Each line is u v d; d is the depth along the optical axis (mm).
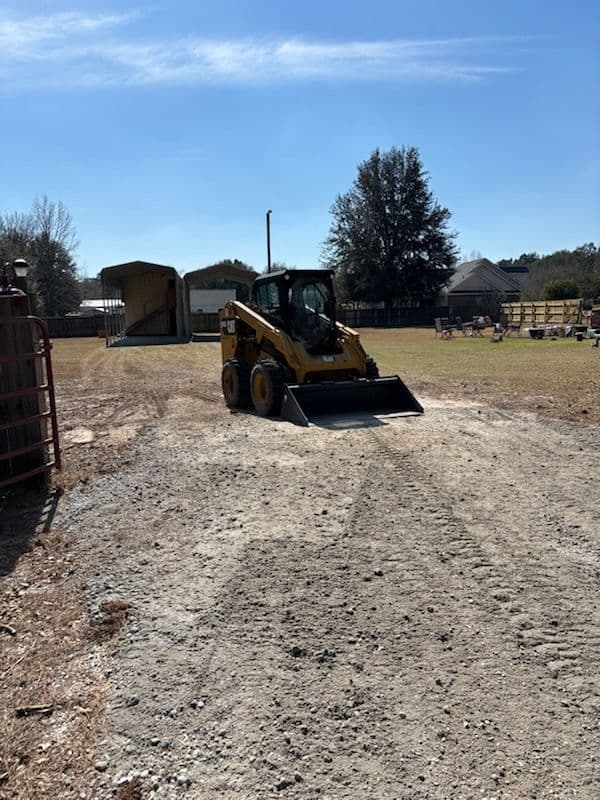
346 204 51750
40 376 6289
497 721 2541
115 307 38500
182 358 21953
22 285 6297
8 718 2660
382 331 39562
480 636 3162
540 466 6254
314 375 9375
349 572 3924
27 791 2250
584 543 4316
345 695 2730
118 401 11922
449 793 2186
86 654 3127
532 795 2168
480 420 8656
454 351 21156
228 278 32781
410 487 5617
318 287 9922
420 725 2529
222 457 6898
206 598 3637
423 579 3809
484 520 4773
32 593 3807
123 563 4180
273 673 2904
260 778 2279
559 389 11430
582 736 2449
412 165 50062
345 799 2172
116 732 2551
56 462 6320
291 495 5477
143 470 6523
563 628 3232
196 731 2537
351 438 7590
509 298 55594
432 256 50969
